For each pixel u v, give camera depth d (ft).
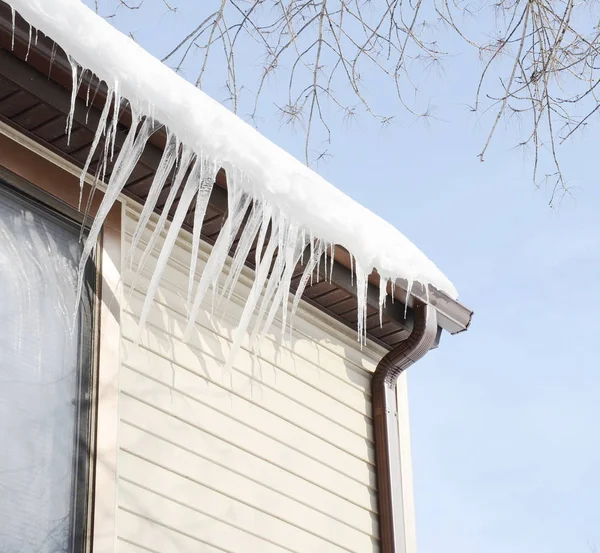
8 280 12.26
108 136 11.86
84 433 12.53
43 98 12.32
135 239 12.84
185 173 13.75
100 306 13.39
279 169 13.82
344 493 16.31
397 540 16.57
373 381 17.84
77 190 13.58
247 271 16.14
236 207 13.73
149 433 13.55
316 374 16.79
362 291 14.83
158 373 14.02
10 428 11.65
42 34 11.89
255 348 15.79
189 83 13.41
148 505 13.12
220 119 13.04
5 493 11.32
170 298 14.69
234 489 14.43
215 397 14.74
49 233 13.02
